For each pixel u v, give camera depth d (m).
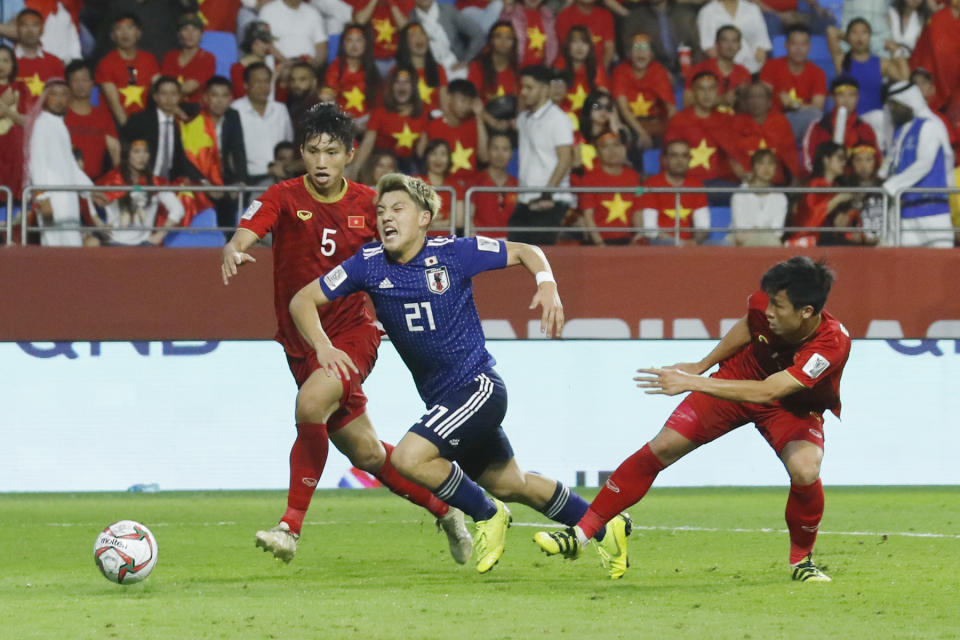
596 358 48.34
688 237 54.72
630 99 56.00
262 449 47.78
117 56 53.84
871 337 48.41
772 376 19.70
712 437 21.28
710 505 39.88
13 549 28.64
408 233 20.25
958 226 56.12
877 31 57.84
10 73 53.06
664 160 55.09
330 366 20.23
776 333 20.48
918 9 58.06
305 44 55.66
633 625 16.39
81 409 47.31
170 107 53.66
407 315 20.62
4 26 53.41
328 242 23.92
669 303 48.53
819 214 54.62
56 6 53.88
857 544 28.25
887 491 45.50
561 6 56.28
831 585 20.80
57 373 47.41
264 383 47.81
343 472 48.16
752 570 23.31
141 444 47.47
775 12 58.56
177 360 47.69
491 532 21.34
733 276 48.62
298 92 55.06
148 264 47.69
